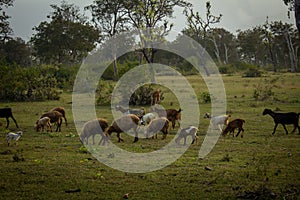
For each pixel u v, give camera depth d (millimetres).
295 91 32750
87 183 9398
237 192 8664
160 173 10297
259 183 9281
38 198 8367
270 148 13320
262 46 95625
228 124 15711
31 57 83688
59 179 9703
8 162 11359
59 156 12219
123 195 8500
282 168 10648
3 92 32281
